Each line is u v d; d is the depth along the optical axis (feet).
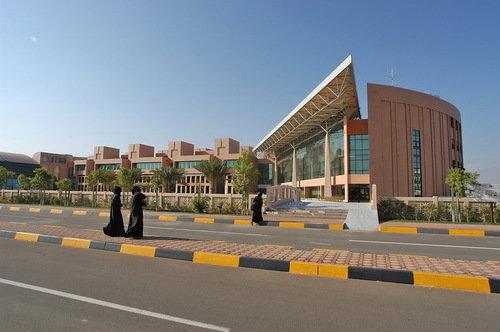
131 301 18.16
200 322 15.48
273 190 96.48
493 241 42.06
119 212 37.78
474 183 69.26
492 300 19.20
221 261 27.71
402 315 16.66
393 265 24.81
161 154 338.54
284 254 28.73
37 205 113.70
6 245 34.45
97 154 345.51
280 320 15.83
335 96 135.74
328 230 53.93
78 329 14.57
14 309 16.76
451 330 14.89
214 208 88.12
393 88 149.89
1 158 321.52
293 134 198.59
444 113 174.60
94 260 28.14
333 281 22.91
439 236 46.93
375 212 72.64
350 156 147.74
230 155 292.20
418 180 152.87
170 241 35.12
